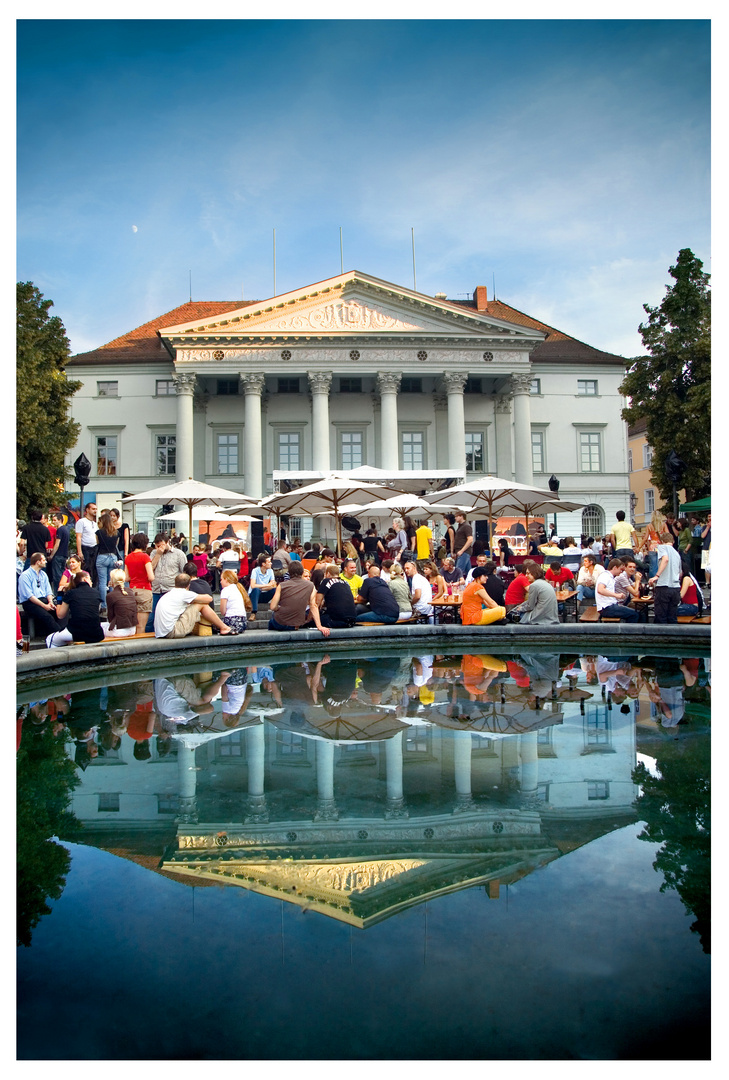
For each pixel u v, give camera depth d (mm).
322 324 38500
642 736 5055
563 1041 1934
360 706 6188
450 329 38531
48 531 11984
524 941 2404
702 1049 1875
